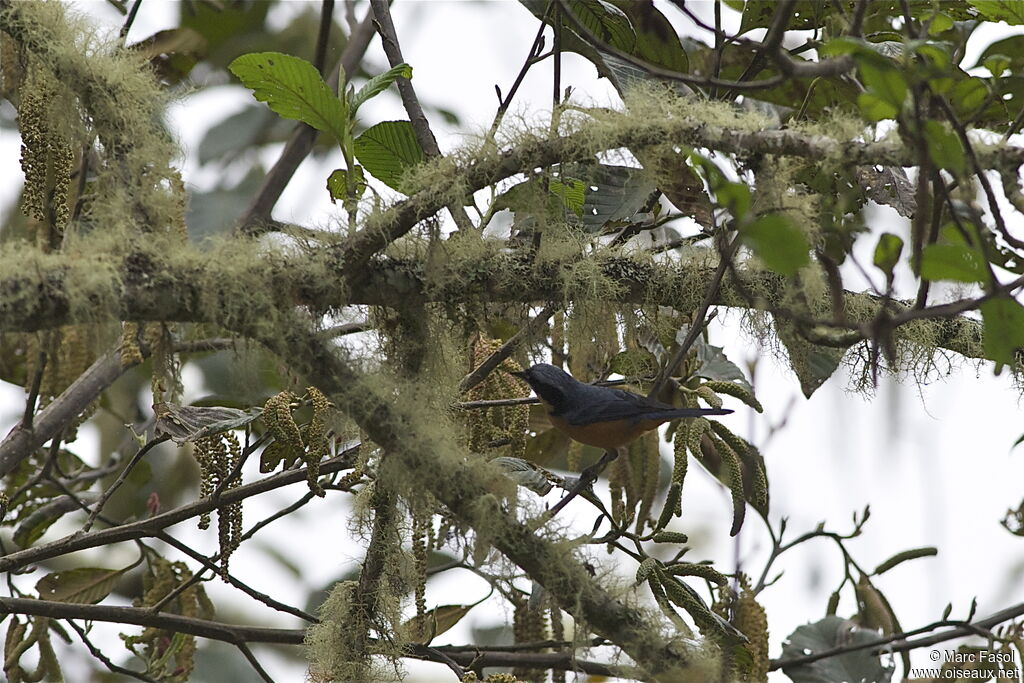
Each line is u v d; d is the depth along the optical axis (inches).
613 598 220.7
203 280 201.3
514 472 233.3
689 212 241.9
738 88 171.0
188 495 418.3
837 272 178.7
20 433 272.1
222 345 294.0
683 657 219.0
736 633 228.4
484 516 212.4
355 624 240.7
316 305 214.8
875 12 276.5
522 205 225.5
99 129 231.0
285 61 223.9
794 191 224.4
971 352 256.2
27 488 284.2
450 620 287.6
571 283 235.0
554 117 215.3
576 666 235.5
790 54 280.5
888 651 301.7
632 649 219.0
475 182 214.7
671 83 234.4
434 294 225.8
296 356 209.9
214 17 456.1
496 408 269.0
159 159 232.2
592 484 248.8
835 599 316.5
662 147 213.0
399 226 212.1
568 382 257.1
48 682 277.6
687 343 226.4
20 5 231.1
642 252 248.4
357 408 212.1
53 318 187.6
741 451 253.9
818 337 196.4
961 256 166.4
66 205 247.4
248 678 416.5
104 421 409.1
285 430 229.8
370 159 260.4
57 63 230.2
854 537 306.8
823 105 318.3
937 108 169.9
